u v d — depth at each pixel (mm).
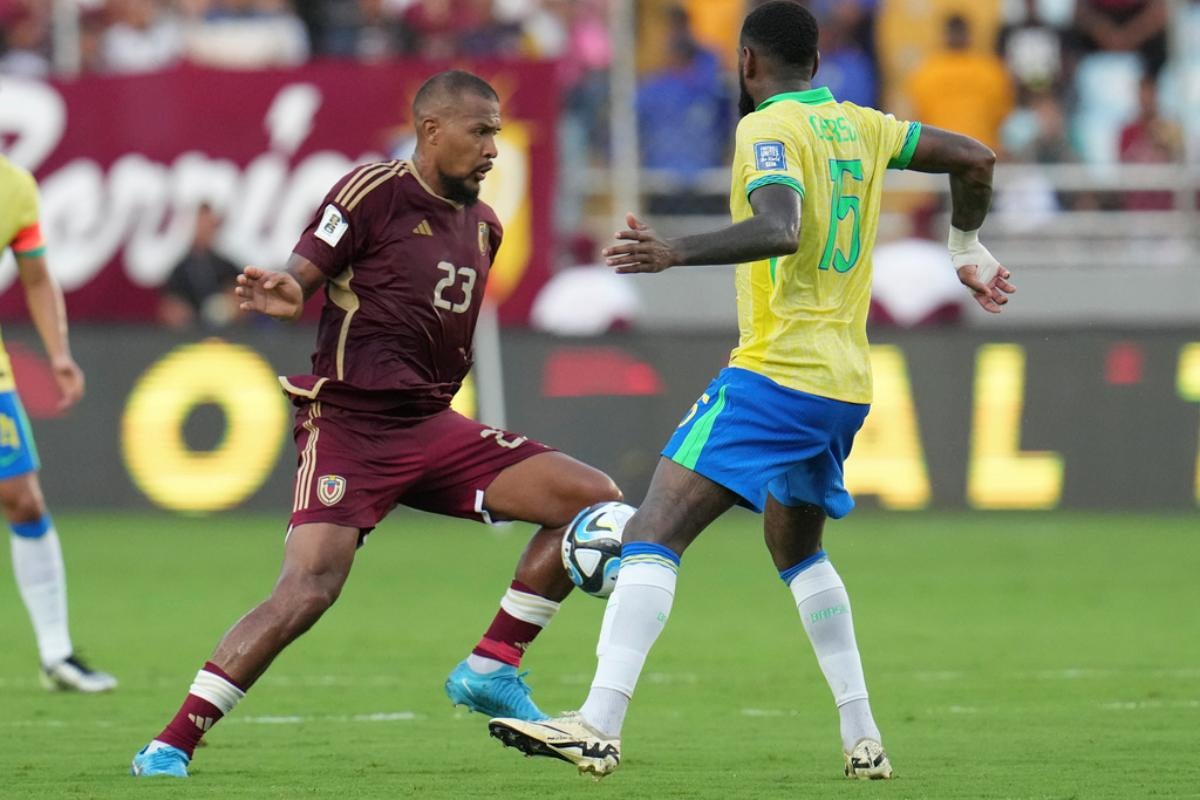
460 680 22766
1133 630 35844
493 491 22094
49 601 28266
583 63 66625
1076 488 58156
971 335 57969
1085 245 67500
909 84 68125
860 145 19328
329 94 58719
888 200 67250
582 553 21000
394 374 21344
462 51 66125
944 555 48938
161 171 58688
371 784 19516
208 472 57562
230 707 20391
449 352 21938
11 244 29406
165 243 58625
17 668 30953
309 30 67125
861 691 20031
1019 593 41719
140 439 57594
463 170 21406
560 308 59750
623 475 57906
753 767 20891
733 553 50938
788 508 19953
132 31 66250
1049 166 67750
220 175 58656
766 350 18875
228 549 49781
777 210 17828
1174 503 58219
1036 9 69375
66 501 57781
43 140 58906
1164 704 26594
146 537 52469
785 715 25766
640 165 66375
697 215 66312
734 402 18812
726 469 18688
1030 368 58031
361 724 24844
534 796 18562
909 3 68312
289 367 57531
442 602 40188
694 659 31859
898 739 23188
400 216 21375
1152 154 67938
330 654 32469
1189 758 21422
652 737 23641
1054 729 24078
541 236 58094
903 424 57906
